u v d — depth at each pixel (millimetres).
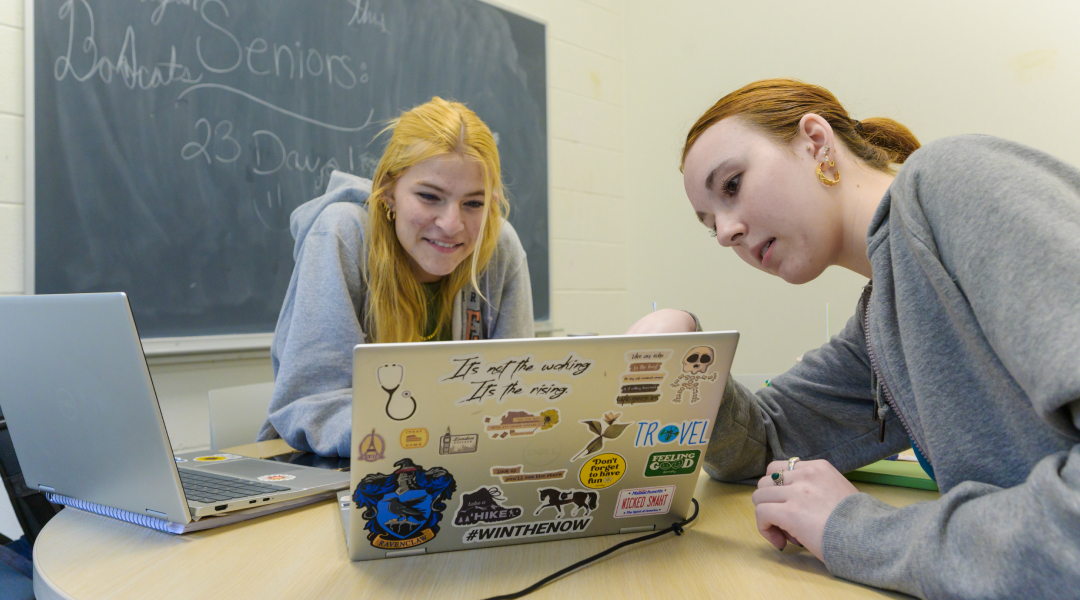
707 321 2711
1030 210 435
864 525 513
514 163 2572
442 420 508
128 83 1705
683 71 2777
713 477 864
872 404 821
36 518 1009
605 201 2910
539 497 565
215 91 1853
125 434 610
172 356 1774
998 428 503
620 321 2961
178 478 605
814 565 539
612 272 2934
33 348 645
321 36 2074
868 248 631
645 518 612
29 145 1568
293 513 706
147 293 1731
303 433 1008
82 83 1638
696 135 782
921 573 447
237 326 1889
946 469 533
